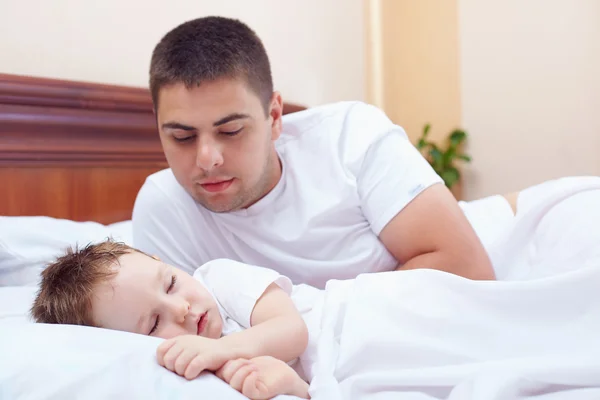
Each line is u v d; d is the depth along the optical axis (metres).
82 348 0.70
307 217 1.25
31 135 1.57
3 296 1.15
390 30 3.46
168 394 0.66
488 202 1.55
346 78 3.11
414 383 0.72
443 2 3.36
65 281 0.94
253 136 1.11
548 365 0.70
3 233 1.33
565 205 1.23
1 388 0.64
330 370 0.79
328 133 1.31
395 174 1.23
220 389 0.68
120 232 1.60
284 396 0.71
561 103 3.02
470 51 3.29
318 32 2.88
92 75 1.86
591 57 2.92
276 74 2.62
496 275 1.29
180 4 2.16
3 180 1.52
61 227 1.47
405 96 3.52
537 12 3.06
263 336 0.82
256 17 2.50
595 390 0.67
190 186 1.14
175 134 1.09
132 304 0.89
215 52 1.06
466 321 0.80
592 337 0.79
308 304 0.99
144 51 2.03
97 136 1.73
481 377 0.68
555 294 0.83
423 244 1.19
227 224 1.28
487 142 3.27
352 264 1.25
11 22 1.64
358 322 0.82
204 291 0.96
